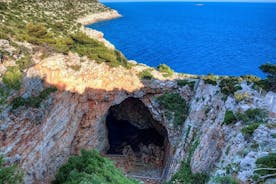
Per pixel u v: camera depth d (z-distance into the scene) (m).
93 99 43.25
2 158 26.58
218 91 39.06
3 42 33.78
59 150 36.69
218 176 24.53
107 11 199.75
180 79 49.66
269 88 35.09
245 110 30.52
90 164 31.39
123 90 47.38
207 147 33.19
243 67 85.38
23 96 30.88
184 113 46.78
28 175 30.02
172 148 44.59
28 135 30.48
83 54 42.66
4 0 61.91
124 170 45.50
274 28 178.50
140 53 99.88
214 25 195.00
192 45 116.75
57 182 30.77
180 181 34.09
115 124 56.06
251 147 24.70
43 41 38.69
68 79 37.88
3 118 28.06
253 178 21.31
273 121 27.86
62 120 37.03
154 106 48.59
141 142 53.16
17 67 31.36
